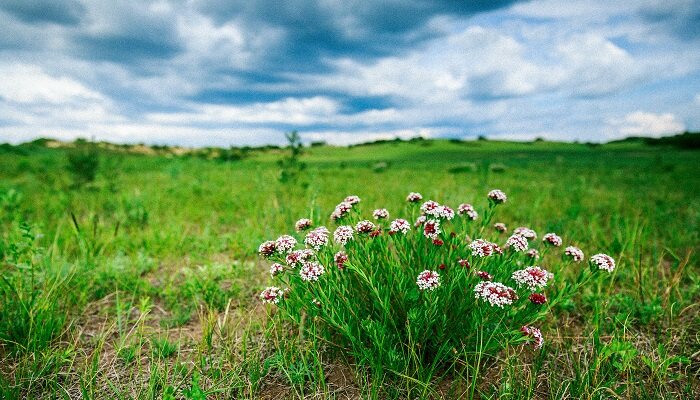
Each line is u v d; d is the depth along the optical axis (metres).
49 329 2.87
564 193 9.98
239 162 24.89
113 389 2.34
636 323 3.22
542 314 2.44
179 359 2.63
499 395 2.29
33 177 11.76
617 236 4.84
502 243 4.39
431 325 2.54
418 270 2.72
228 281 4.06
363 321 2.41
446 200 6.82
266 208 6.84
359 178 14.84
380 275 2.66
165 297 3.68
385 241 2.82
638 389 2.40
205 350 2.83
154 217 6.51
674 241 5.07
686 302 3.39
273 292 2.50
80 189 9.77
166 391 2.09
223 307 3.51
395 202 8.06
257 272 4.30
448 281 2.54
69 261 4.22
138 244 5.04
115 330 3.13
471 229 3.29
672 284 3.45
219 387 2.41
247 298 3.70
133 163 21.27
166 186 10.68
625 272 4.04
